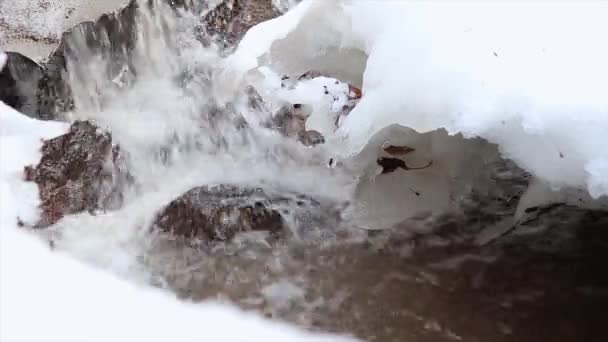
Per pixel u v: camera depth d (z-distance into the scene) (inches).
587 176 35.9
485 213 46.4
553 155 36.3
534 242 45.2
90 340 36.9
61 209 44.4
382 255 45.1
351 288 43.3
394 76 38.4
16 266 39.6
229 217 46.3
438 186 46.8
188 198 47.3
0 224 41.6
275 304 42.1
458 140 43.8
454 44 37.5
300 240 45.8
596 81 35.7
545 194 42.1
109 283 40.8
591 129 35.3
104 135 48.4
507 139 36.9
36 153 44.9
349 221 46.8
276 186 48.9
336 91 47.7
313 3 42.6
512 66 36.7
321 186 48.6
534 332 41.1
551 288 42.9
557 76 36.2
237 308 41.6
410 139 44.2
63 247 42.1
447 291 43.2
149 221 46.3
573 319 41.6
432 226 46.3
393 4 39.9
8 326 36.4
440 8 38.6
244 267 44.0
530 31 37.2
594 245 44.8
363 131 39.5
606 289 42.8
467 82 36.9
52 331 36.8
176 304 40.8
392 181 47.3
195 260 44.3
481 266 44.3
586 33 36.8
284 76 48.6
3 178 43.4
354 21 41.0
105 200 46.7
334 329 41.1
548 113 35.8
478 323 41.6
